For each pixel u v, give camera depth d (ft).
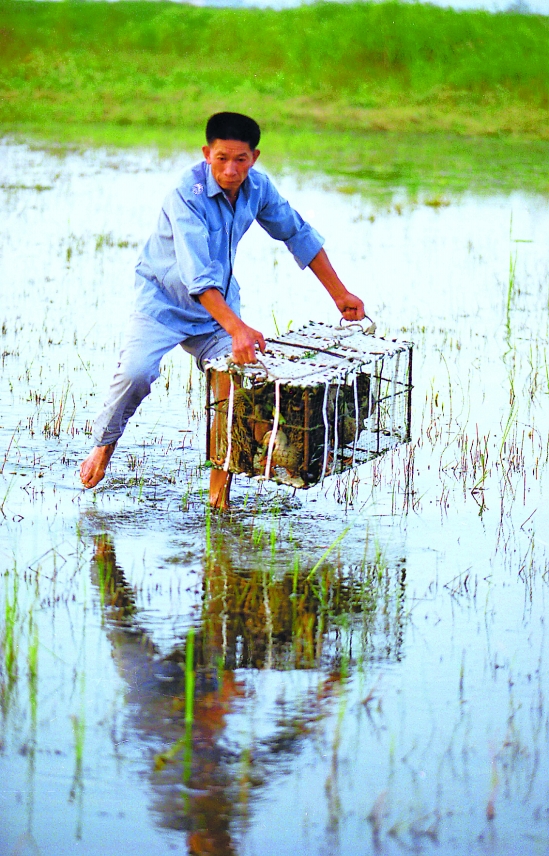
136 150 91.30
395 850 13.93
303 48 123.13
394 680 17.61
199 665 17.94
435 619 19.71
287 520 24.16
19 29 132.57
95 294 46.21
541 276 51.60
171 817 14.43
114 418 24.26
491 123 105.40
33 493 24.97
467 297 47.16
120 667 17.83
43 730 16.07
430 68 118.11
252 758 15.57
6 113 106.73
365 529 23.71
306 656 18.33
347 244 57.88
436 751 15.80
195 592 20.52
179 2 145.48
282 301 45.70
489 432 30.14
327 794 14.90
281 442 21.67
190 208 22.88
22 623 19.11
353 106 111.14
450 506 25.07
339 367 21.62
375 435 23.94
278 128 102.99
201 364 24.68
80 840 13.99
